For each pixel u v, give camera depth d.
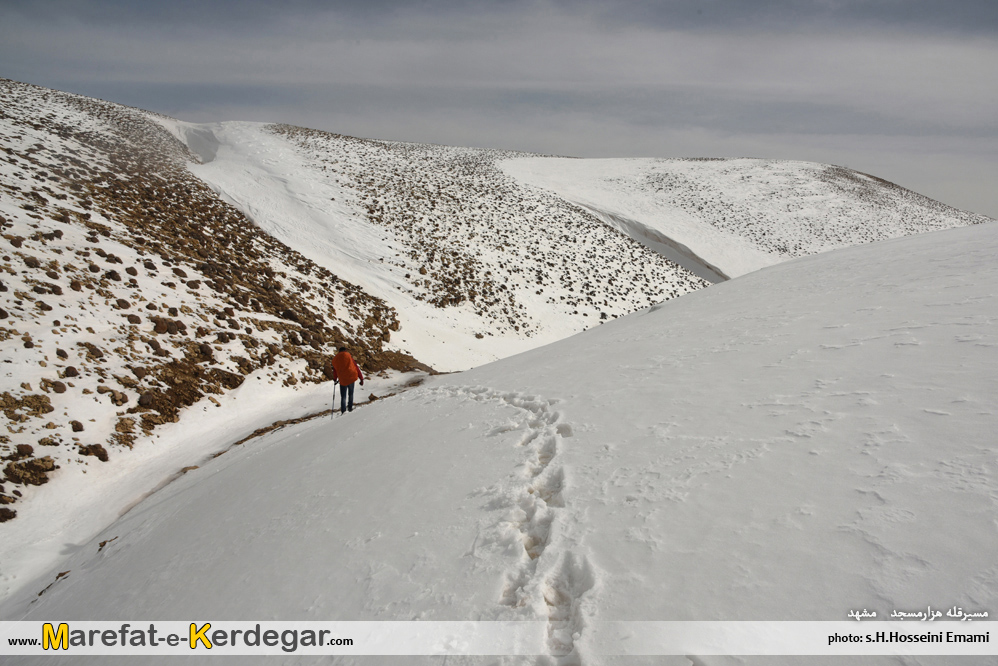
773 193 63.38
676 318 8.95
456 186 42.25
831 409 3.25
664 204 56.16
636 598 2.18
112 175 19.78
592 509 2.98
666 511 2.71
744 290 9.88
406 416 6.84
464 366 20.27
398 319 21.48
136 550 5.65
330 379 14.48
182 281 14.26
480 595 2.50
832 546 2.10
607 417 4.42
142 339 11.51
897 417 2.89
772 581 2.03
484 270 30.06
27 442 8.30
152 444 9.72
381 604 2.65
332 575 3.10
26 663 4.23
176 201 20.91
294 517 4.30
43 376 9.30
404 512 3.64
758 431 3.27
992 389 2.87
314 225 27.72
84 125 26.42
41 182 15.57
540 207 43.84
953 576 1.78
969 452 2.38
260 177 31.36
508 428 4.93
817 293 7.21
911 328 4.33
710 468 3.00
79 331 10.60
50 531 7.38
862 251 10.67
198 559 4.39
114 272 12.55
